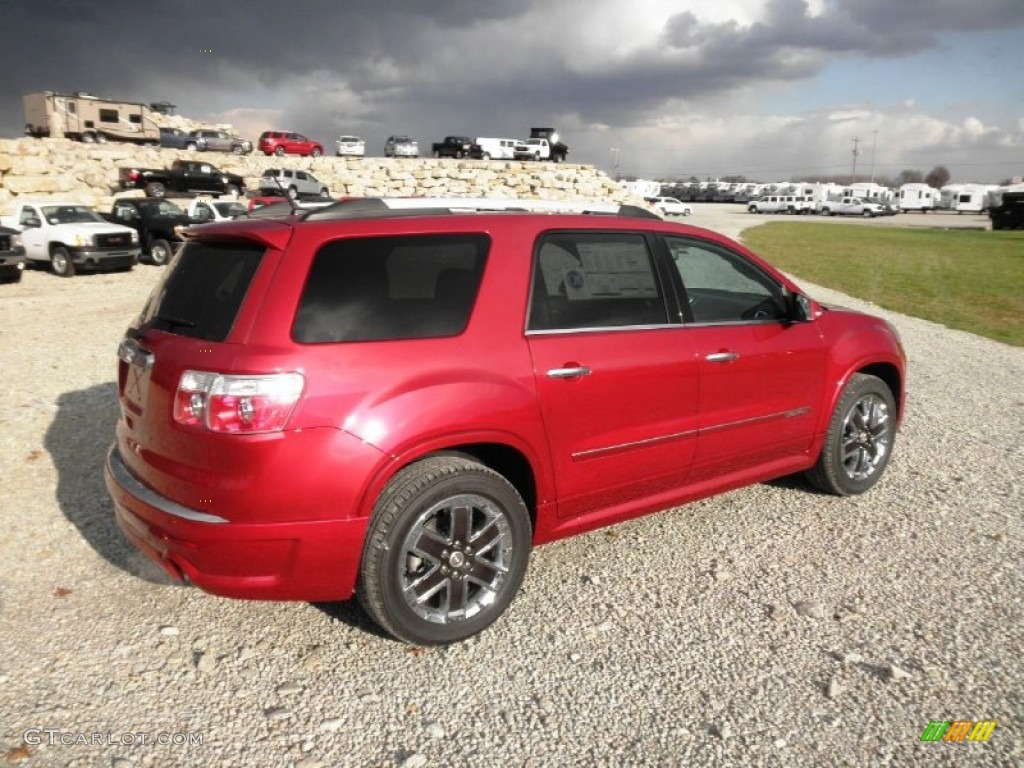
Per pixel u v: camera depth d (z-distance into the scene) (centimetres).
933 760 270
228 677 315
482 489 332
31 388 773
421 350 324
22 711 292
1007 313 1463
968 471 561
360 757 272
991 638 344
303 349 302
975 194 8212
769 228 4747
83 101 3809
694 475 423
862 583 392
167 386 310
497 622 358
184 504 307
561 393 356
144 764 267
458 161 4425
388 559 314
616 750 276
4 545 427
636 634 347
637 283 398
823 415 474
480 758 271
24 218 2014
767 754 273
